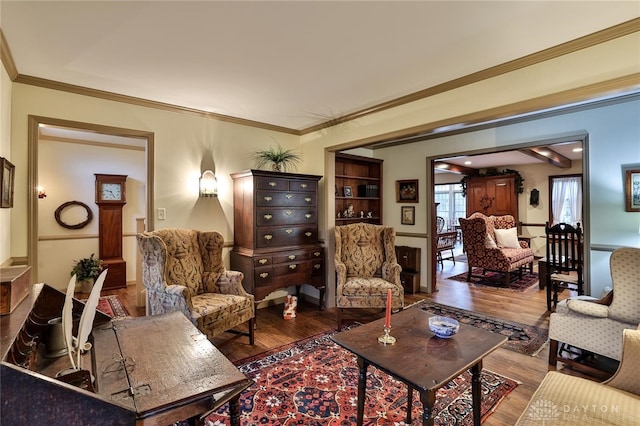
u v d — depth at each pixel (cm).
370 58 244
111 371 121
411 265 507
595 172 351
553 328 264
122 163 554
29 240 271
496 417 201
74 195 515
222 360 131
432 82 289
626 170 333
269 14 189
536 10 186
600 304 241
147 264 291
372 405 212
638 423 128
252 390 229
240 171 400
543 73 235
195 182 367
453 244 754
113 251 538
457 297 476
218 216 386
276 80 284
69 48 227
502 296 481
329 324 364
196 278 317
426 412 138
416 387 139
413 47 228
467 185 851
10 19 191
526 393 226
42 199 491
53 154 500
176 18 192
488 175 811
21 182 269
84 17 190
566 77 224
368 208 562
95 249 531
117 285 528
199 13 187
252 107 358
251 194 362
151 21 195
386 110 344
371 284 352
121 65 254
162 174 345
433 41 220
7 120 249
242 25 200
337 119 401
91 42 219
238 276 316
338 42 221
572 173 715
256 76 275
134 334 156
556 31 207
